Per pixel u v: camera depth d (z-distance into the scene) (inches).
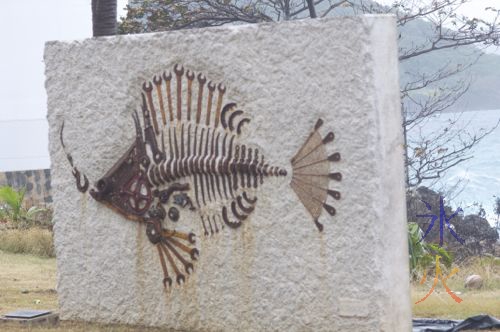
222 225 309.3
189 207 314.2
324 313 294.8
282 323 301.0
